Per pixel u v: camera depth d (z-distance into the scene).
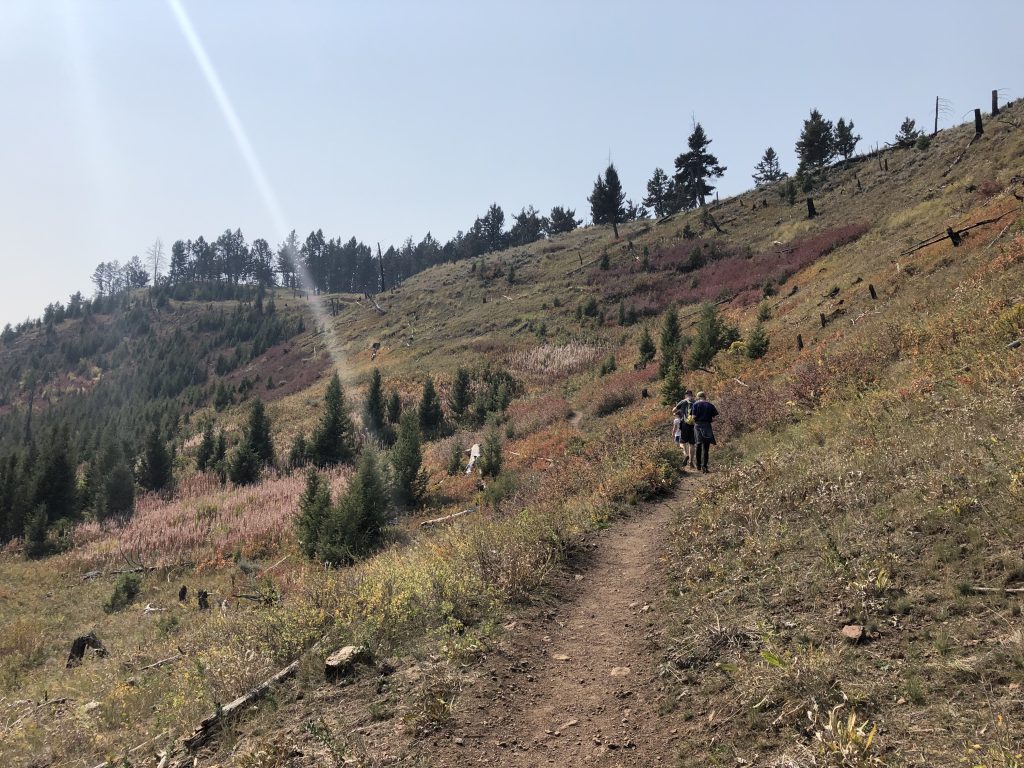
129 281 194.38
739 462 10.81
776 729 3.33
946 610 3.87
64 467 33.50
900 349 12.75
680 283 54.06
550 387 40.47
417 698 4.39
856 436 8.22
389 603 6.30
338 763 3.66
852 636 3.92
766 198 67.00
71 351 129.50
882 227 34.97
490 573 6.84
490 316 65.12
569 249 86.56
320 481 22.05
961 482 5.37
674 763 3.35
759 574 5.39
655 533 8.41
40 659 12.59
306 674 5.20
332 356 73.81
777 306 30.14
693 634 4.75
